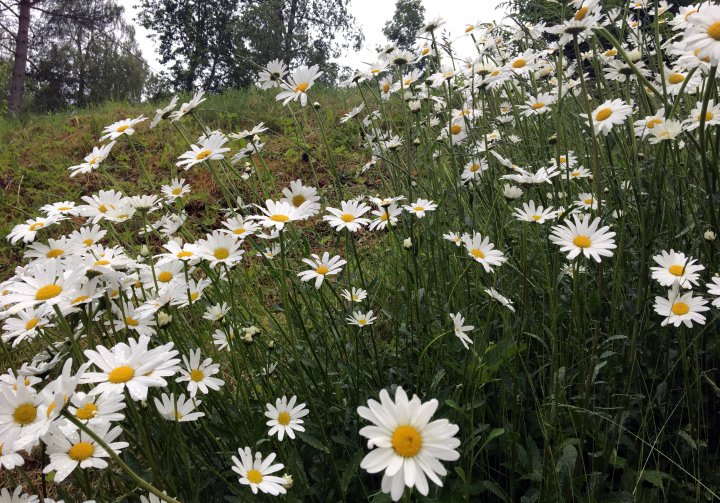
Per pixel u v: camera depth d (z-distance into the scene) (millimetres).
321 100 7012
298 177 4867
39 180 5527
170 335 1928
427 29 2949
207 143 2125
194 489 1580
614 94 3029
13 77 19609
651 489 1756
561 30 1939
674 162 1999
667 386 1890
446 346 2010
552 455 1609
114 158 5812
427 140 3016
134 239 4023
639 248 2061
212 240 1810
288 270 2184
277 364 2133
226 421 1869
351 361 2197
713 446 1892
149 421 1737
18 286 1430
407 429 964
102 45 27094
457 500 1596
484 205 2613
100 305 1617
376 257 3182
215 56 23406
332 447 1845
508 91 3098
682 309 1646
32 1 19797
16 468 2389
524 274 1872
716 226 1771
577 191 2672
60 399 1077
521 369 2064
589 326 2072
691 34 1484
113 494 1670
